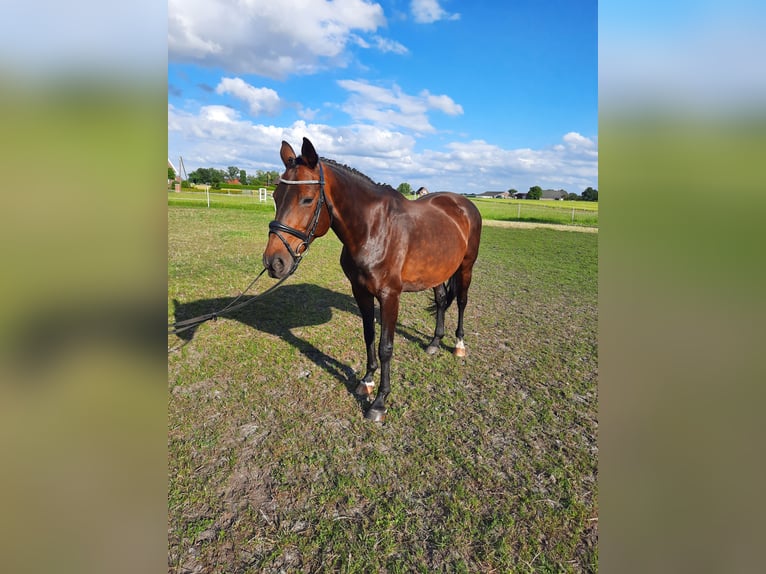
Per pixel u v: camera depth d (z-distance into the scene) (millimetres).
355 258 3189
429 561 2121
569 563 2111
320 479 2688
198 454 2896
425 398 3686
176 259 8672
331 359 4434
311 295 6812
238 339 4836
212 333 4961
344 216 3049
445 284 4629
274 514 2410
